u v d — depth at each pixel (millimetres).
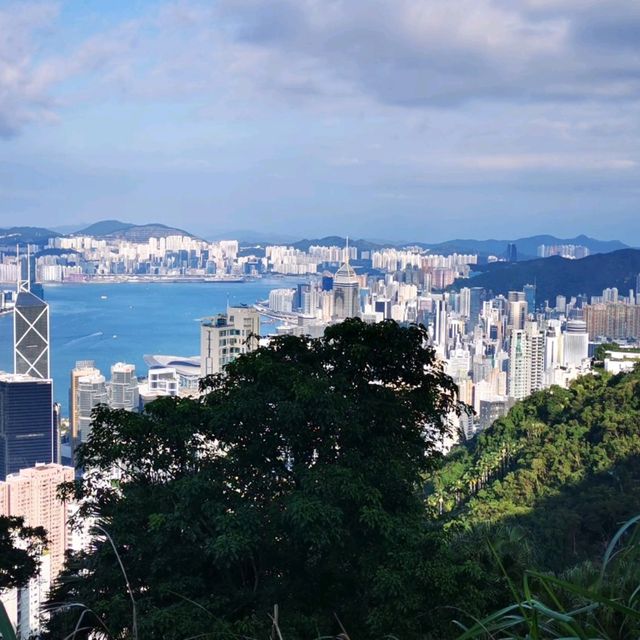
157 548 7863
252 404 8148
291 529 7738
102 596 8125
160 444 8977
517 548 8938
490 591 6984
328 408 8016
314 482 7641
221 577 8383
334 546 7961
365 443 8711
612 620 2205
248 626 6590
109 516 8727
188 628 6691
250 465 8586
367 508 7461
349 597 8086
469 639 1878
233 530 7441
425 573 6762
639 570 2717
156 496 8508
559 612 1761
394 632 6680
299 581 8070
